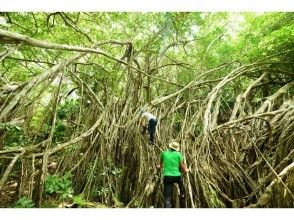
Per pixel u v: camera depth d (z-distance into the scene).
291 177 6.15
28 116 7.54
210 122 8.38
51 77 7.17
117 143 8.54
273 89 11.24
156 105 9.05
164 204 7.09
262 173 7.80
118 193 8.00
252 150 8.38
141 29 9.70
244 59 10.48
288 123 8.03
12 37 5.50
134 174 8.19
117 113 8.90
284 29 8.80
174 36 10.39
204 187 7.19
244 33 11.04
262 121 8.84
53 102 7.62
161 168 7.06
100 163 7.94
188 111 9.03
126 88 9.11
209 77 10.98
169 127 8.71
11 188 7.45
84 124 8.71
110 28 9.43
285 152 7.62
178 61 10.79
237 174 7.88
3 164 7.27
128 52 9.17
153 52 9.56
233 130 8.70
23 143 7.23
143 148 8.20
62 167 7.85
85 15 8.95
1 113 6.27
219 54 11.21
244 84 11.67
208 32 11.07
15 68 10.15
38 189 6.16
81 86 8.33
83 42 9.10
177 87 10.31
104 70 8.91
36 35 8.06
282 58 10.12
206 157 7.80
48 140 6.79
